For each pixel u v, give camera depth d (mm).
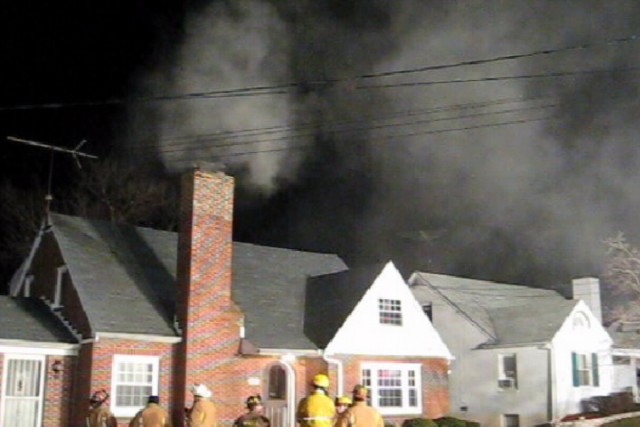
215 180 23422
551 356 29516
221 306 22844
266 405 23203
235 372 22766
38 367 20906
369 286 25766
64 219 24516
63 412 20984
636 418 26859
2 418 20016
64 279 23078
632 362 33906
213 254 22953
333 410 10961
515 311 32750
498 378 30719
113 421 14438
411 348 26250
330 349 24203
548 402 29203
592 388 30859
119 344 21188
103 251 24000
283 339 24000
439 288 33656
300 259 29203
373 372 25141
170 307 23078
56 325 22016
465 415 31297
